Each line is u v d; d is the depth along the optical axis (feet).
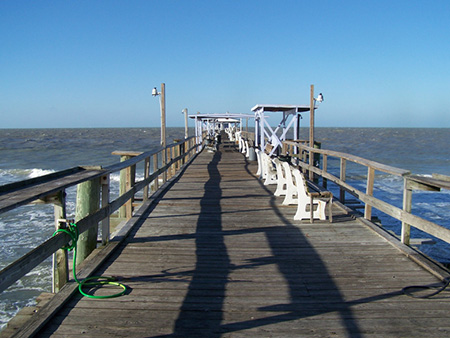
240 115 77.46
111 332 9.09
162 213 22.25
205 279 12.46
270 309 10.34
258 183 33.91
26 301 25.96
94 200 16.76
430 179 13.70
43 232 40.19
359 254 15.03
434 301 10.82
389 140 231.09
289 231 18.43
